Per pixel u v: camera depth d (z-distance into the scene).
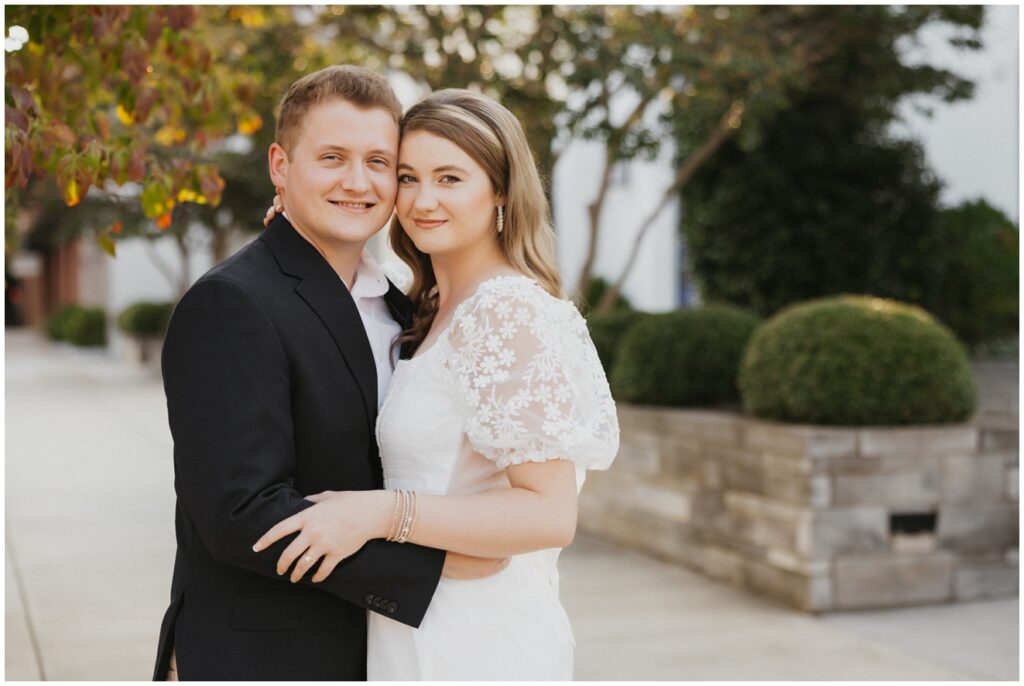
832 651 4.02
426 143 1.97
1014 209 11.94
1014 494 4.80
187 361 1.78
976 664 3.85
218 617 1.88
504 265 2.06
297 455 1.87
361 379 1.95
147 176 3.17
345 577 1.77
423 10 6.99
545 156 6.89
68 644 4.16
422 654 1.91
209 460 1.73
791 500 4.64
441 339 1.94
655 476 5.65
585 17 6.55
